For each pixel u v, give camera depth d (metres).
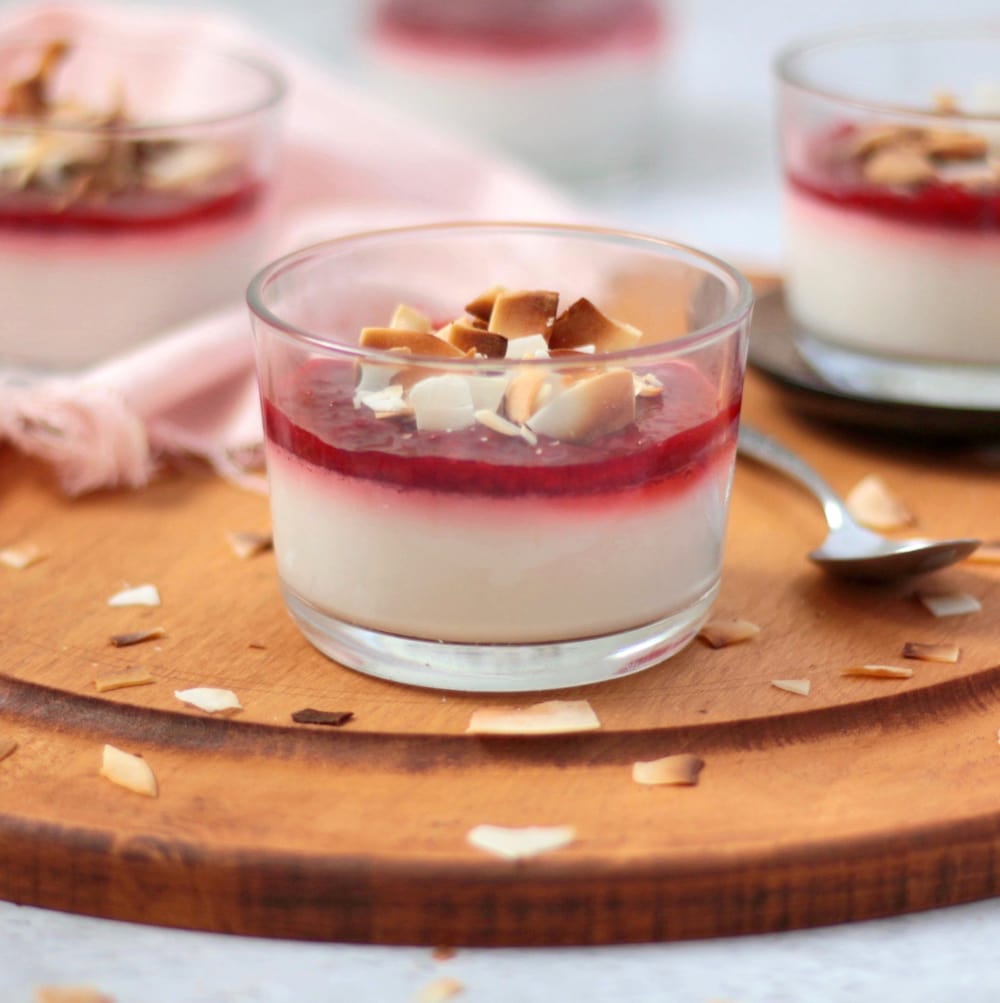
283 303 0.65
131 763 0.61
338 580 0.63
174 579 0.67
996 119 0.71
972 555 0.68
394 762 0.62
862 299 0.72
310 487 0.62
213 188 0.76
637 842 0.60
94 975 0.59
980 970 0.59
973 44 0.77
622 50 1.05
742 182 1.12
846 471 0.72
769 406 0.75
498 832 0.60
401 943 0.60
